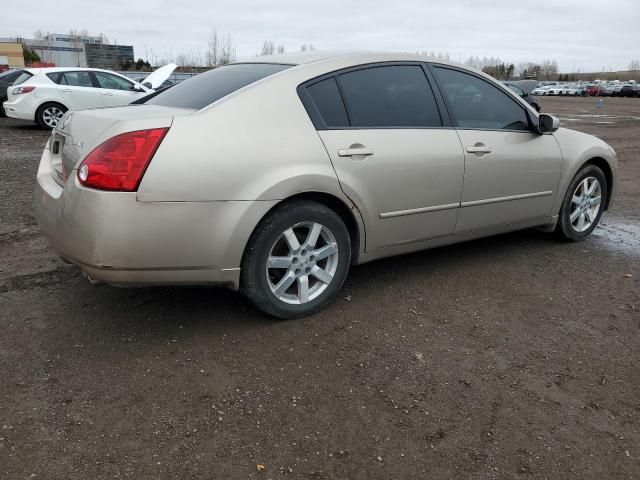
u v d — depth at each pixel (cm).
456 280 396
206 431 230
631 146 1237
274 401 251
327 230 324
